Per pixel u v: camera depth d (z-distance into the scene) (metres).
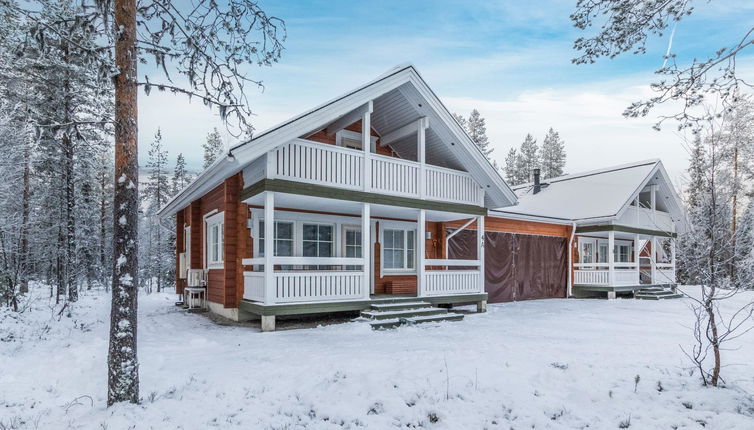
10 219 10.71
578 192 19.75
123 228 4.35
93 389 4.90
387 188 10.55
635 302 15.61
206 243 12.48
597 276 17.11
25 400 4.56
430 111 11.16
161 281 33.97
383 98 11.25
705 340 7.62
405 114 11.63
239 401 4.46
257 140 8.29
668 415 4.15
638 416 4.14
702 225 5.37
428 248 13.67
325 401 4.42
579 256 18.45
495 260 15.07
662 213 20.28
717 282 5.11
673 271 19.72
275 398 4.54
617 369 5.41
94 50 4.33
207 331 8.59
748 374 5.23
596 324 9.79
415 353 6.11
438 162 13.09
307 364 5.57
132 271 4.39
